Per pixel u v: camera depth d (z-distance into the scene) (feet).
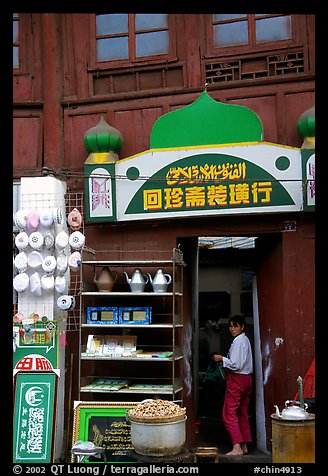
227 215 18.28
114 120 20.33
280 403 18.39
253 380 21.38
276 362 18.76
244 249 27.63
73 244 18.13
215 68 19.92
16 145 20.89
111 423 16.87
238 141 18.35
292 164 17.72
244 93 19.44
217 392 25.88
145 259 19.40
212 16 20.15
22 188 19.07
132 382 18.98
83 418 16.98
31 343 18.04
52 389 17.49
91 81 20.77
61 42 21.09
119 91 20.65
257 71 19.61
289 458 14.25
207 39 20.08
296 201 17.69
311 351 17.99
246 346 19.30
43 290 18.49
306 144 18.01
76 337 19.42
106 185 18.88
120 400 18.97
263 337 19.89
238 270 30.22
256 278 20.92
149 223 19.45
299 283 18.28
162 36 20.48
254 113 18.29
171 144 18.80
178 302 19.34
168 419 14.12
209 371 25.08
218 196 18.06
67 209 20.06
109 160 19.20
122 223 19.34
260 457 18.54
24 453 17.11
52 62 20.83
